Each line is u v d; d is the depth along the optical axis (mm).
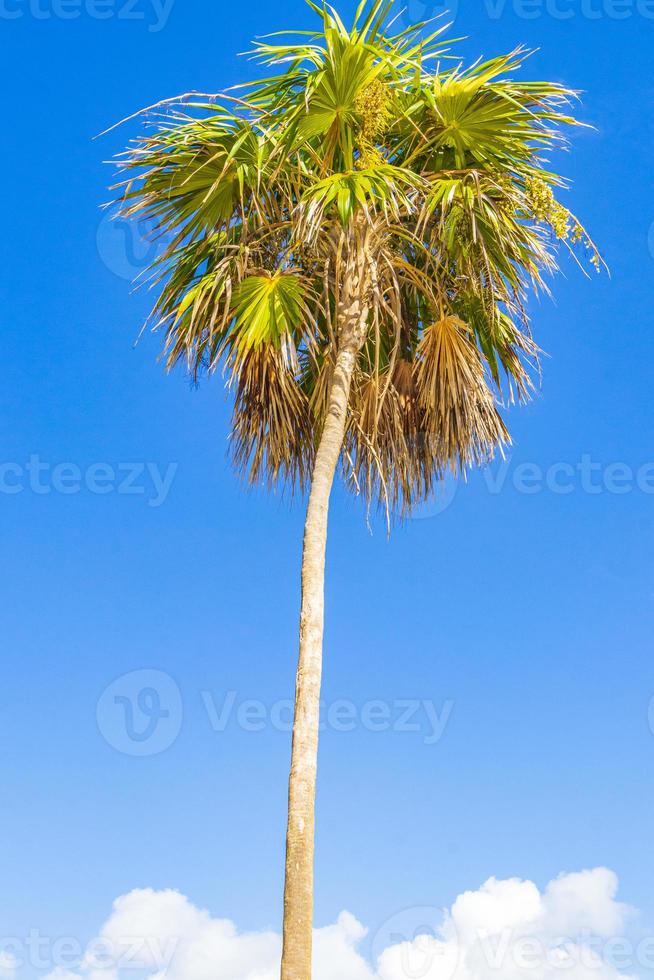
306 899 7965
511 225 10211
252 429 10398
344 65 9797
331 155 10266
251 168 10156
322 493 9344
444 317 10367
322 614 8867
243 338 9906
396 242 10711
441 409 10320
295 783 8281
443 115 10438
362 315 10031
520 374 10906
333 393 9797
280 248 10344
